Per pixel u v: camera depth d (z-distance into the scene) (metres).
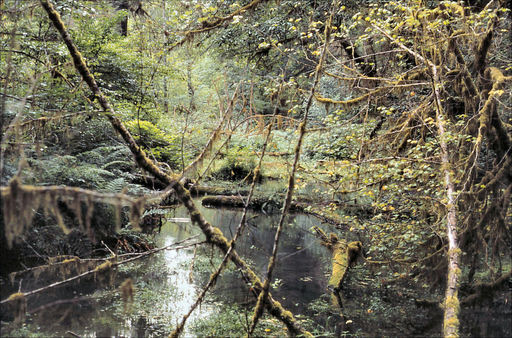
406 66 9.43
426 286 6.39
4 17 6.24
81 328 4.44
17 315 4.08
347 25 10.96
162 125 12.12
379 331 4.85
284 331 4.75
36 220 5.84
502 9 6.34
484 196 5.95
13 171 5.21
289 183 4.54
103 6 10.08
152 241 7.89
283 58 12.88
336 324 5.05
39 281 5.45
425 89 8.65
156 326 4.65
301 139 4.58
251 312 5.22
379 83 9.45
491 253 6.06
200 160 5.29
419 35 7.65
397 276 6.68
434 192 6.86
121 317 4.79
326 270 7.07
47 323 4.46
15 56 6.82
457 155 6.82
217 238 4.78
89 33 10.23
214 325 4.75
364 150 7.57
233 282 6.32
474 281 6.01
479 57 6.89
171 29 12.27
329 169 7.20
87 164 7.10
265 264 7.29
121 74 11.13
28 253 5.69
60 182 6.22
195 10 10.91
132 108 10.09
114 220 6.75
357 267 7.27
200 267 6.90
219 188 12.82
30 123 5.18
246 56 13.45
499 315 5.29
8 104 5.18
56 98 6.68
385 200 7.34
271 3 12.49
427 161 6.25
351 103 7.79
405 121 7.73
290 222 10.47
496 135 6.17
